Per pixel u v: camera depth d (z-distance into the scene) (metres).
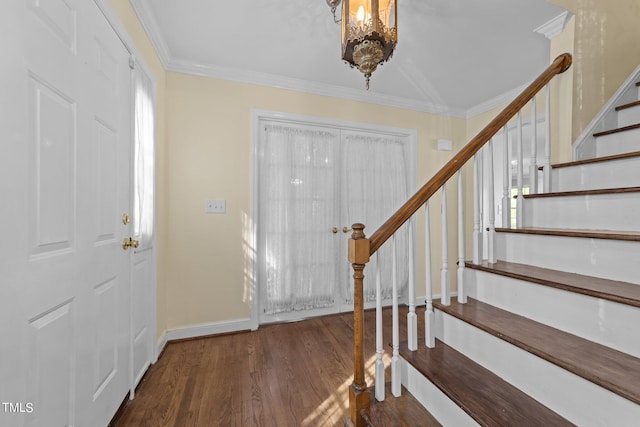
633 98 1.97
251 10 1.73
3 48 0.72
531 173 1.74
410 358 1.26
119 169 1.40
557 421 0.87
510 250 1.51
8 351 0.73
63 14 0.96
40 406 0.85
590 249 1.17
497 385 1.05
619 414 0.75
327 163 2.81
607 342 0.94
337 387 1.63
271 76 2.53
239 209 2.45
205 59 2.27
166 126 2.25
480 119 3.25
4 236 0.72
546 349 0.93
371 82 2.69
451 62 2.34
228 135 2.43
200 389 1.61
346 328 2.51
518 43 2.08
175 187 2.28
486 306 1.36
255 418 1.38
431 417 1.14
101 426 1.21
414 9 1.72
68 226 0.99
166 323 2.23
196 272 2.33
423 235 3.18
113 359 1.33
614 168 1.46
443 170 1.39
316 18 1.81
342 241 2.90
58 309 0.94
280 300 2.61
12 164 0.75
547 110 1.75
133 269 1.58
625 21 1.94
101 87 1.22
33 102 0.82
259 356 2.00
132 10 1.58
